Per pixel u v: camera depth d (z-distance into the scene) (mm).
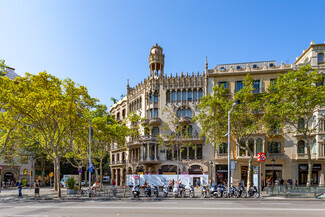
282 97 29797
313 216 13898
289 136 42969
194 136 45312
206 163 44625
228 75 46562
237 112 30219
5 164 54438
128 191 32781
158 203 20109
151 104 49500
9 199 25531
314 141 40750
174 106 48156
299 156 41750
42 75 25469
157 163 46750
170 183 32406
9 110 25281
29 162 58406
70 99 25906
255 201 22094
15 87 25172
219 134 31547
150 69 54250
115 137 37719
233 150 44156
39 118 26203
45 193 32969
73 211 15867
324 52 42438
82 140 36750
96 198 25297
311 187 24891
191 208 16875
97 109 40188
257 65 51469
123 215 14312
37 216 14188
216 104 30922
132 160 50875
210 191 26297
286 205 18766
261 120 31344
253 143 43438
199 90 47750
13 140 35000
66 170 67188
